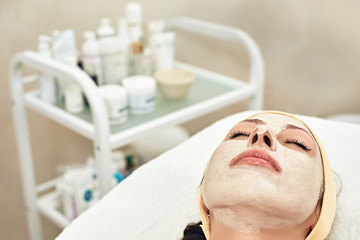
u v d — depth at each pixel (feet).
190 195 3.03
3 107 4.98
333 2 4.61
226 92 4.75
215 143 3.24
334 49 4.76
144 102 4.21
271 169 2.27
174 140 5.49
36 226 4.91
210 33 4.97
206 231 2.56
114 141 3.68
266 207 2.22
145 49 4.80
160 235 2.94
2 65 4.80
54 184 5.01
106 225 2.96
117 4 5.27
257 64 4.67
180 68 5.32
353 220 2.69
